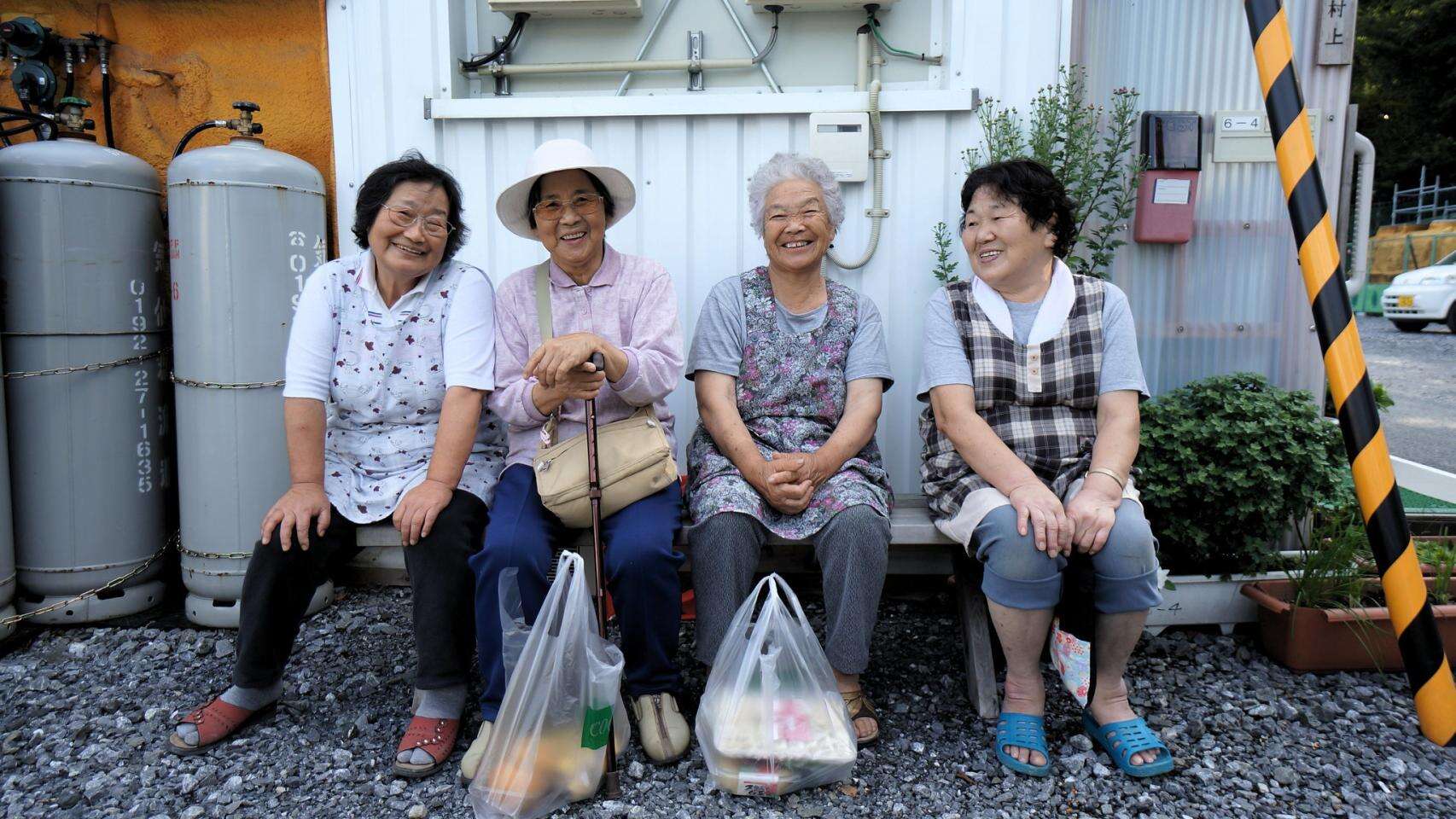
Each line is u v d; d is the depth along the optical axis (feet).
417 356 7.91
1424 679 7.11
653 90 11.35
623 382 7.48
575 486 7.15
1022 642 7.27
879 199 10.34
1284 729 7.77
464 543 7.32
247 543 9.90
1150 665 8.90
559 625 6.70
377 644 9.59
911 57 10.94
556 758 6.54
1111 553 7.01
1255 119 10.28
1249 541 9.16
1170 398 9.68
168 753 7.45
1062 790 6.95
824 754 6.73
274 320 9.78
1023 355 8.01
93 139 10.14
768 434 8.34
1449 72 73.77
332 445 8.11
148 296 10.18
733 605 7.38
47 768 7.29
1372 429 7.04
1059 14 10.09
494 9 10.89
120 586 10.32
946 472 8.29
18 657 9.39
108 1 10.92
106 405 9.91
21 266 9.50
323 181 10.19
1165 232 10.23
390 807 6.75
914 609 10.50
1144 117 10.14
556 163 7.61
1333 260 7.06
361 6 10.59
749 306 8.53
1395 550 7.07
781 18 11.07
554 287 8.20
